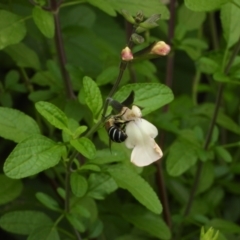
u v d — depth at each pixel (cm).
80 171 43
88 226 46
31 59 50
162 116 50
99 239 50
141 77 52
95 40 51
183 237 51
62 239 51
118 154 42
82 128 39
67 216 43
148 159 38
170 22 50
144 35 52
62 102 48
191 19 52
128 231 51
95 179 43
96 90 40
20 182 45
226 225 49
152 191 42
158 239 50
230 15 46
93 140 51
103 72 45
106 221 51
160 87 40
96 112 40
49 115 39
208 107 52
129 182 42
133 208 49
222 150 48
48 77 51
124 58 37
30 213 44
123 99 40
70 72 46
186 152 47
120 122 38
